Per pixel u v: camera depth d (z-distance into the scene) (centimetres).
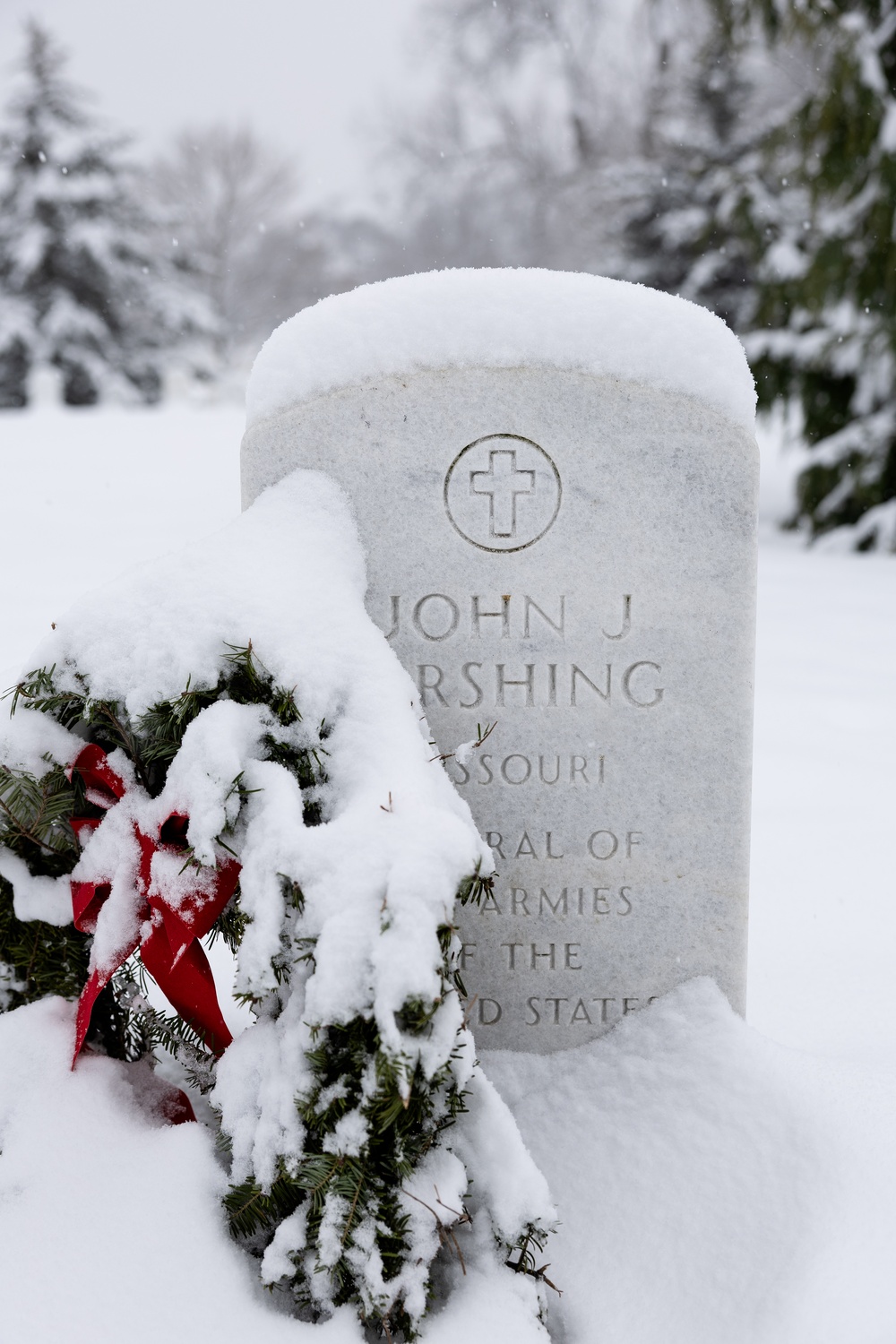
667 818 245
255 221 4069
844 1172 202
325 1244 168
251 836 185
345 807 191
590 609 237
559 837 245
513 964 249
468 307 228
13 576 751
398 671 212
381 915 165
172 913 191
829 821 421
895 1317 173
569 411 229
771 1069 226
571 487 232
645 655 239
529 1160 187
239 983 175
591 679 239
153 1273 176
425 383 228
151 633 201
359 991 164
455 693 240
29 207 2589
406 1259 174
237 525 225
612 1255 204
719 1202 205
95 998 198
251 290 4088
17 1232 181
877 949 324
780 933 336
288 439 231
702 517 234
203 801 185
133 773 207
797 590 860
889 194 957
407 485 232
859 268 1005
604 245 2502
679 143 2325
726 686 240
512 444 230
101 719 206
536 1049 251
